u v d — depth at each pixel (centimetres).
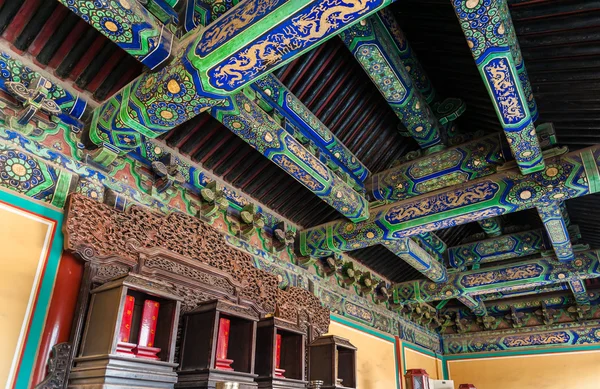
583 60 518
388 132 784
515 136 541
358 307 976
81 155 493
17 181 432
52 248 439
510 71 437
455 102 687
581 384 1232
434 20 563
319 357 692
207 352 478
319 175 646
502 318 1412
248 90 561
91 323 427
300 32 356
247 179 704
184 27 428
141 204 541
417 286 1129
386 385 1011
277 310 690
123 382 392
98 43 470
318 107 680
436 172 719
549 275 974
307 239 821
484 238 1083
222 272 602
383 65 552
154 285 453
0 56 434
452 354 1438
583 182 600
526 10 479
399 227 734
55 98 477
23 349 391
